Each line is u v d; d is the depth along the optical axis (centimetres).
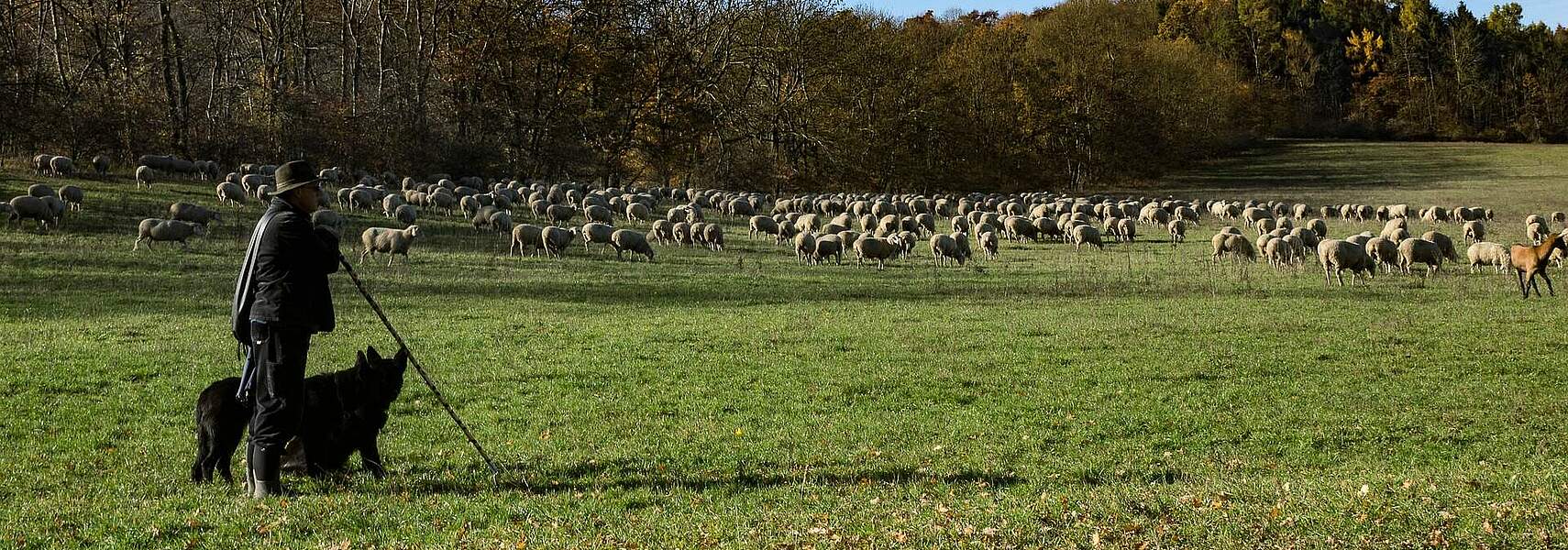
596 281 2833
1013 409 1248
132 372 1423
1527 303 2298
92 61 5741
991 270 3291
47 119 5138
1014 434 1109
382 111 5947
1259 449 1061
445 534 693
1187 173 10825
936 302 2458
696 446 1043
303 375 789
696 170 7675
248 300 774
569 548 645
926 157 8631
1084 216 5091
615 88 7181
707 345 1744
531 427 1141
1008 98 9275
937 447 1034
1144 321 2044
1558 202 7119
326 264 789
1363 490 700
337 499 784
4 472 923
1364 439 1102
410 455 993
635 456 992
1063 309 2284
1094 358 1612
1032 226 4416
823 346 1723
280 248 764
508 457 981
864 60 7988
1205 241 4434
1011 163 9194
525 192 5131
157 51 5981
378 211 4381
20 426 1110
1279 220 4544
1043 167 9419
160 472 913
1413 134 13588
